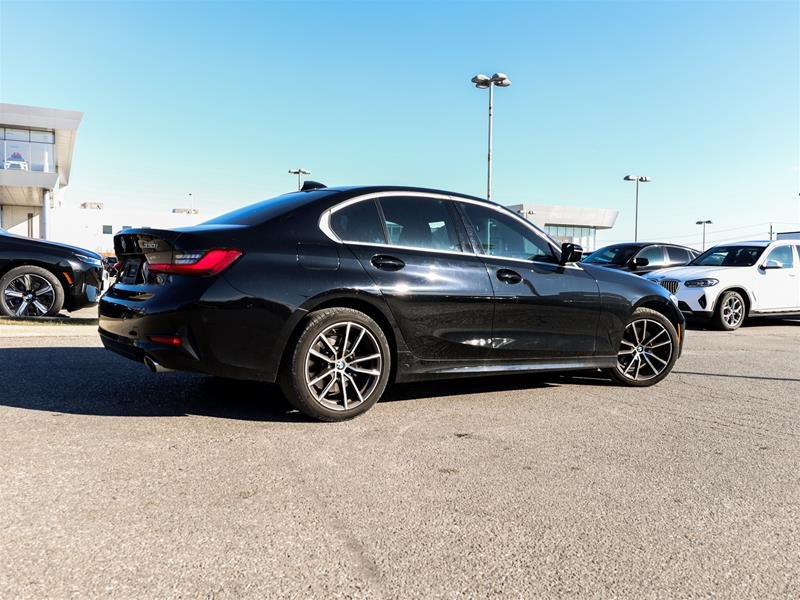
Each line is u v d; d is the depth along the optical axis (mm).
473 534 2275
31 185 28500
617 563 2094
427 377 3975
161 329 3328
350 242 3770
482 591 1895
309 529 2268
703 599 1887
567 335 4559
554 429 3721
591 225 61906
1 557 1981
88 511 2342
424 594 1864
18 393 4023
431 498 2596
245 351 3375
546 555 2135
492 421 3863
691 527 2391
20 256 7227
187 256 3336
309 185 4441
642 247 12859
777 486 2848
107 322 3789
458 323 4023
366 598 1834
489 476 2881
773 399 4699
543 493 2693
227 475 2764
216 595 1818
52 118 30031
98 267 7926
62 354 5449
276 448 3164
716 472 3023
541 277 4449
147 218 57562
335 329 3617
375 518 2383
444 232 4164
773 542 2281
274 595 1829
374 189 4023
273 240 3531
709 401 4590
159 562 1991
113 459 2904
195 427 3463
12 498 2428
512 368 4320
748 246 11055
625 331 5000
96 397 4016
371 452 3166
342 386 3658
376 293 3695
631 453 3295
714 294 10047
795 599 1896
